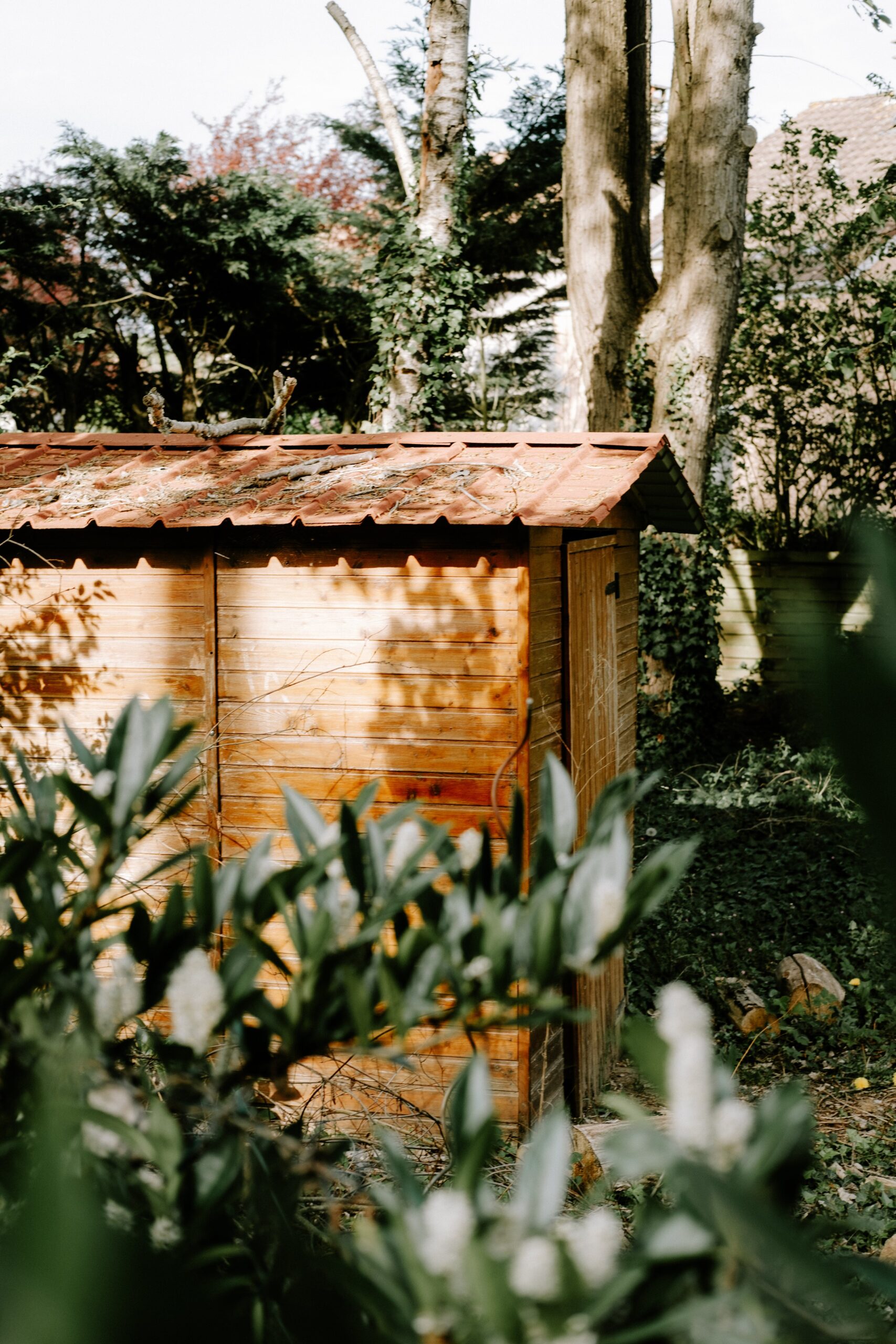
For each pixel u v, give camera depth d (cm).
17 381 1238
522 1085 494
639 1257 105
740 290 1334
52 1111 130
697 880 907
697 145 1188
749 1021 670
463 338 1205
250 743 534
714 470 1689
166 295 2012
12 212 1855
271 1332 144
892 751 42
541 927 138
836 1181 492
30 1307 72
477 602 511
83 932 179
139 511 527
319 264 2075
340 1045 162
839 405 1505
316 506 507
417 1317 108
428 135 1164
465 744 514
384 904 167
